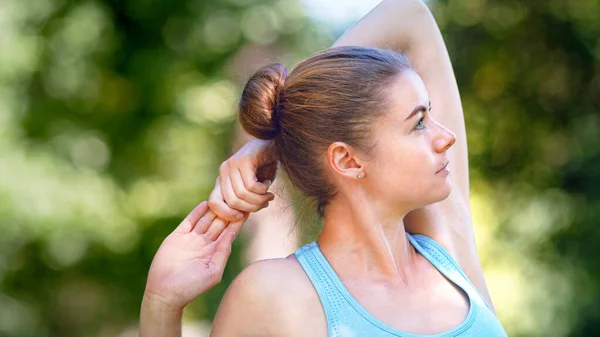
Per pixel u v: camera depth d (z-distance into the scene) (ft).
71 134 45.14
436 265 10.52
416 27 11.93
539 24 42.86
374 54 10.02
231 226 10.85
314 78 9.98
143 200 47.11
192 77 47.50
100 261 45.68
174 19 47.34
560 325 37.99
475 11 43.47
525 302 38.17
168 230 46.24
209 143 47.50
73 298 47.14
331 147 9.90
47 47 44.27
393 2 12.08
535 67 43.14
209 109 47.24
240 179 10.58
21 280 45.52
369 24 11.94
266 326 9.82
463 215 11.50
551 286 38.60
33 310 45.78
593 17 41.68
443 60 11.96
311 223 11.60
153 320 10.56
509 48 43.32
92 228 42.47
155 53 47.55
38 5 43.04
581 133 41.78
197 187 47.39
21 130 42.27
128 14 47.09
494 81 43.57
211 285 10.61
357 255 10.14
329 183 10.19
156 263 10.67
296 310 9.75
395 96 9.77
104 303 47.39
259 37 46.98
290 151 10.30
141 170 48.01
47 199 40.70
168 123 47.67
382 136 9.78
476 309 10.10
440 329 9.77
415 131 9.84
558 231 39.93
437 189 9.88
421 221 11.23
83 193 42.73
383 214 10.07
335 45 11.93
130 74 47.34
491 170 43.27
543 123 42.96
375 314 9.71
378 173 9.86
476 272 11.25
